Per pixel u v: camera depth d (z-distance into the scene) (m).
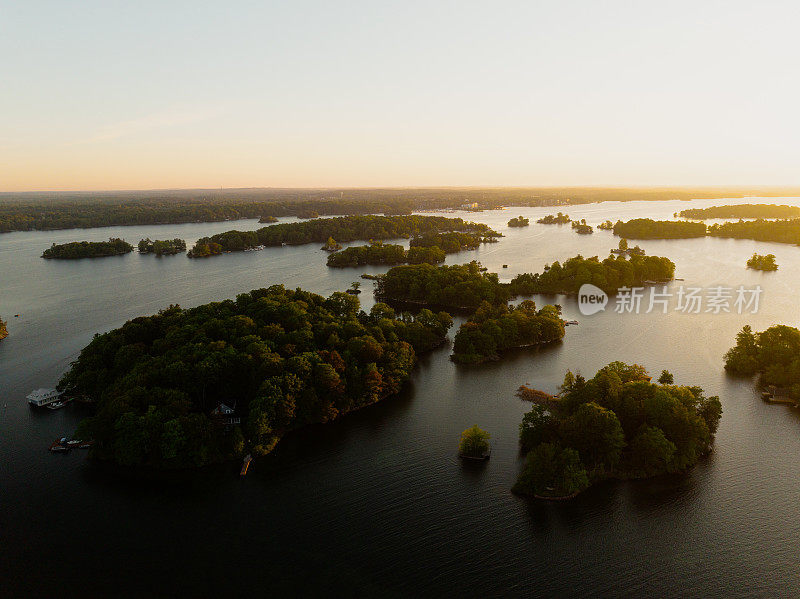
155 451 139.75
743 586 99.62
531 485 126.44
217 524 117.94
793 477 132.75
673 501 123.75
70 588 100.62
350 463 141.12
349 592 98.69
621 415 141.25
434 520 118.25
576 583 100.56
